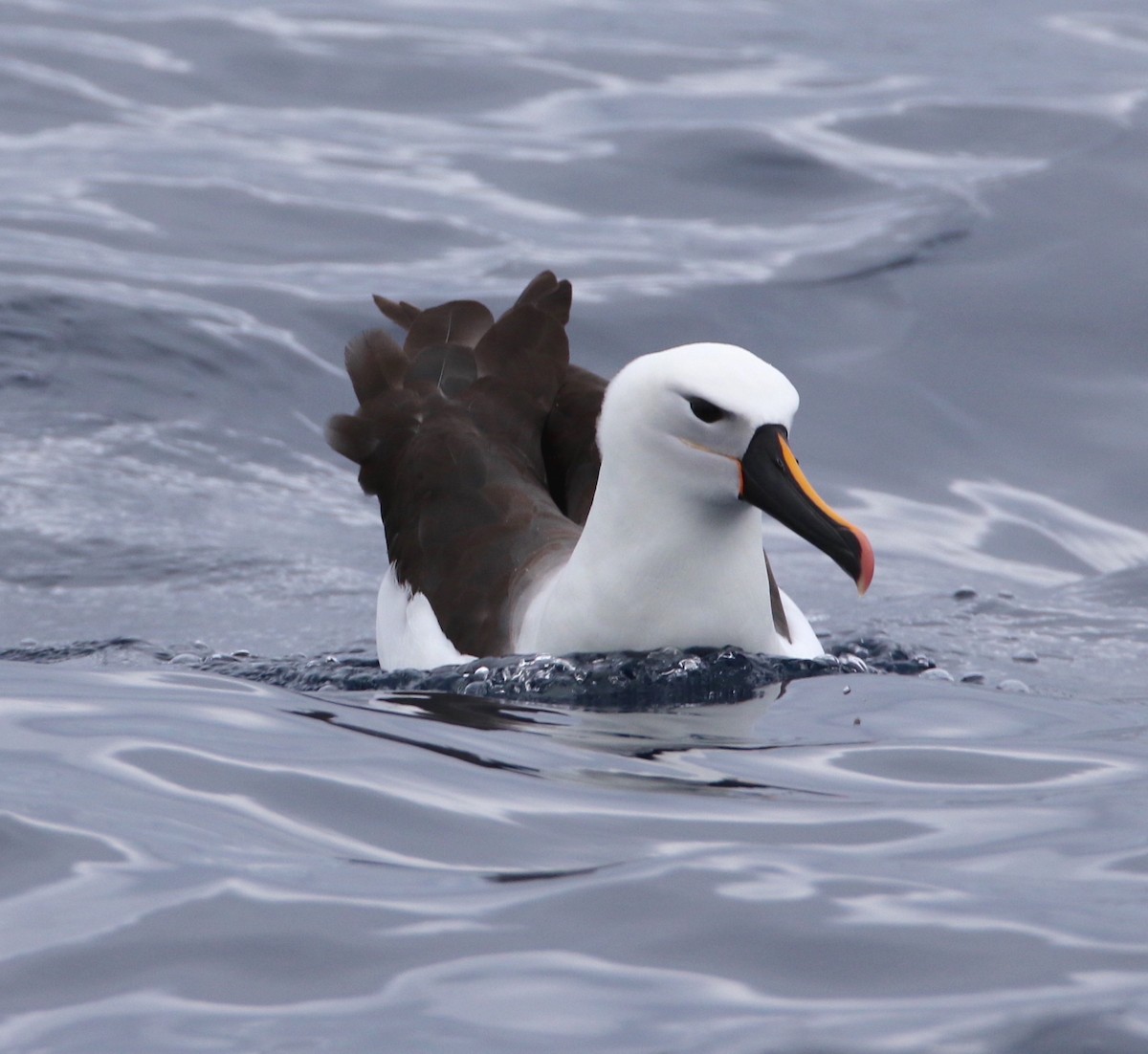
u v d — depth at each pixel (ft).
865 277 60.80
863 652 36.96
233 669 36.32
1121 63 87.35
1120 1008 16.57
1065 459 51.44
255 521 47.50
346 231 64.90
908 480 50.49
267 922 18.62
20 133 73.46
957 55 90.33
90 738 24.53
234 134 74.79
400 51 86.53
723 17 101.04
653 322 57.31
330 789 22.93
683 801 23.38
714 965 17.74
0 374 53.06
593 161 72.13
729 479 31.55
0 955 17.87
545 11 99.81
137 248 62.49
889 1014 16.61
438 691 31.78
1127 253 61.77
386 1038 16.21
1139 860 20.76
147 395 53.36
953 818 22.68
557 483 39.24
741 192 69.21
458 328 41.24
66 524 45.65
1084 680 35.17
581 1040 16.16
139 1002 16.94
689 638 33.04
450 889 19.66
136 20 88.53
